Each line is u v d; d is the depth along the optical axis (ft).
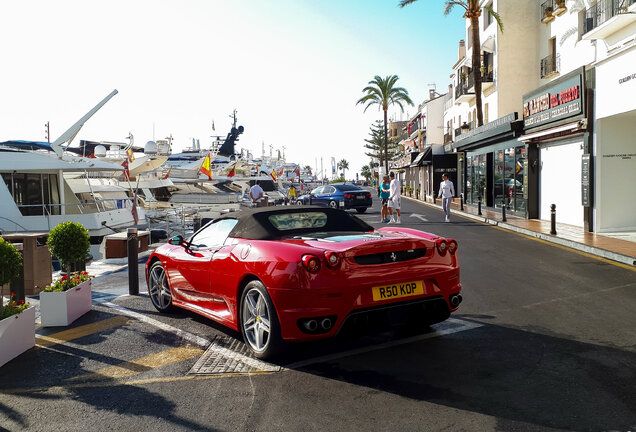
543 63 72.59
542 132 53.57
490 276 26.00
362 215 75.56
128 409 11.25
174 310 20.44
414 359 13.75
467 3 77.51
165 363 14.26
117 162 76.95
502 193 71.26
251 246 14.84
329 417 10.39
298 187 167.73
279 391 11.87
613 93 40.37
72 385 12.89
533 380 11.95
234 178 112.06
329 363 13.69
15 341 15.35
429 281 14.12
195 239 18.85
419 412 10.45
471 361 13.43
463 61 103.76
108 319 19.67
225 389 12.15
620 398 10.76
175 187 98.02
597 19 51.24
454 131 117.50
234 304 15.29
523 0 79.36
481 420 9.98
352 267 13.01
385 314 13.41
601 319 17.24
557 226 49.98
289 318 12.92
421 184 156.35
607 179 43.32
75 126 54.49
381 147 295.89
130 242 24.38
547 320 17.34
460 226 54.34
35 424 10.67
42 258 25.27
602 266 28.40
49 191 57.47
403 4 76.07
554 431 9.41
